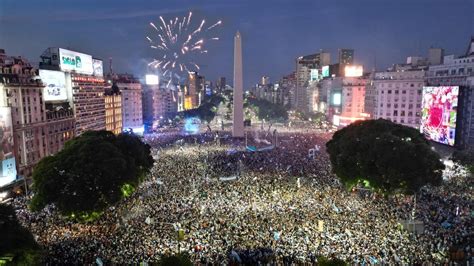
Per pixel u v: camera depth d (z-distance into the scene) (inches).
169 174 3216.0
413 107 5885.8
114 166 2181.3
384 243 1669.5
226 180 2989.7
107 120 6451.8
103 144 2327.8
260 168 3508.9
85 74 5211.6
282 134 6929.1
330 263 1161.4
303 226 1871.3
